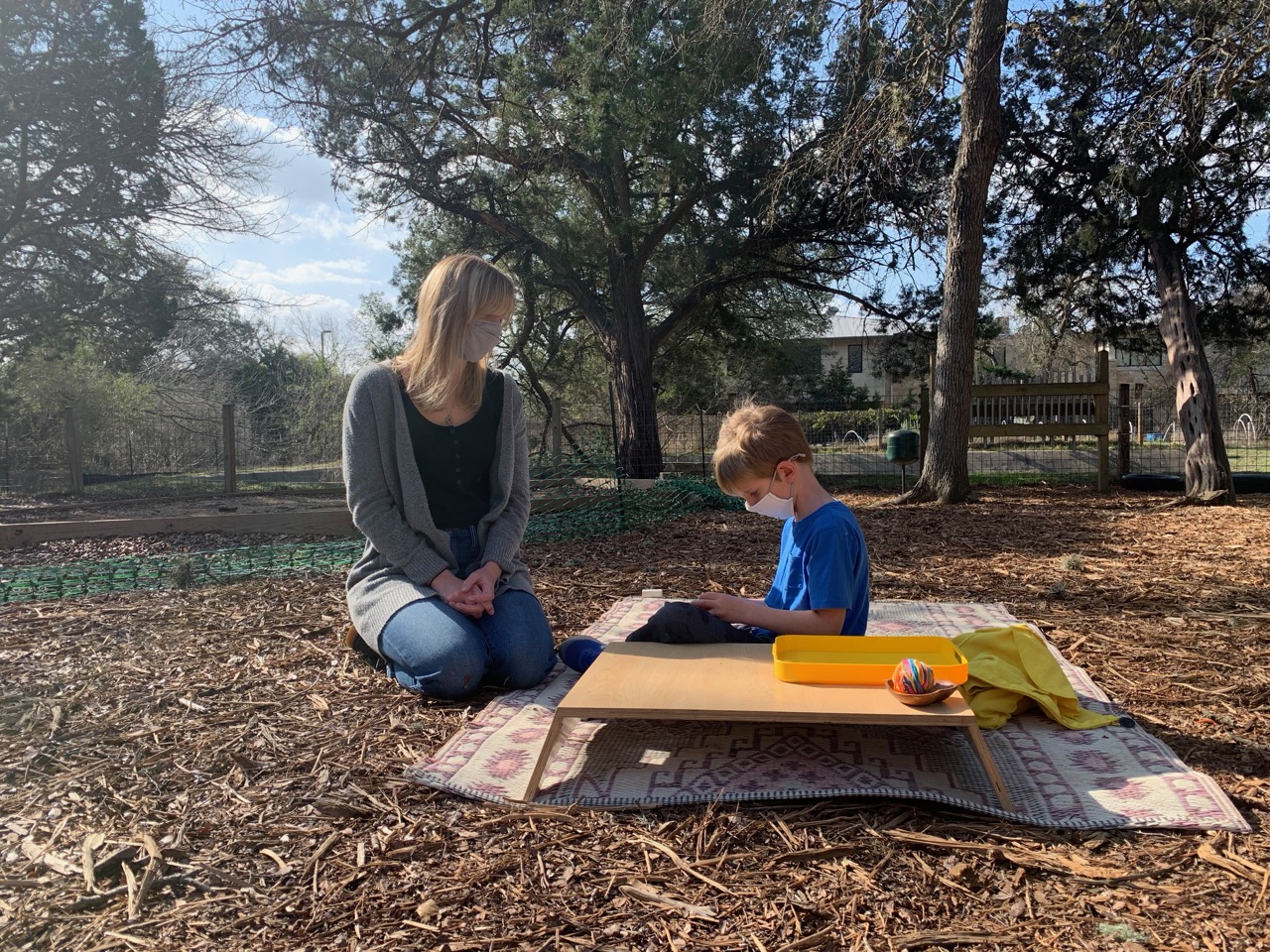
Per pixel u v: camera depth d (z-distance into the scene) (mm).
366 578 3660
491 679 3500
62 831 2359
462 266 3426
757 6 11602
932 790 2434
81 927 1936
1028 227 14062
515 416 3693
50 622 4691
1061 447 19328
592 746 2838
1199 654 3848
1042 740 2826
